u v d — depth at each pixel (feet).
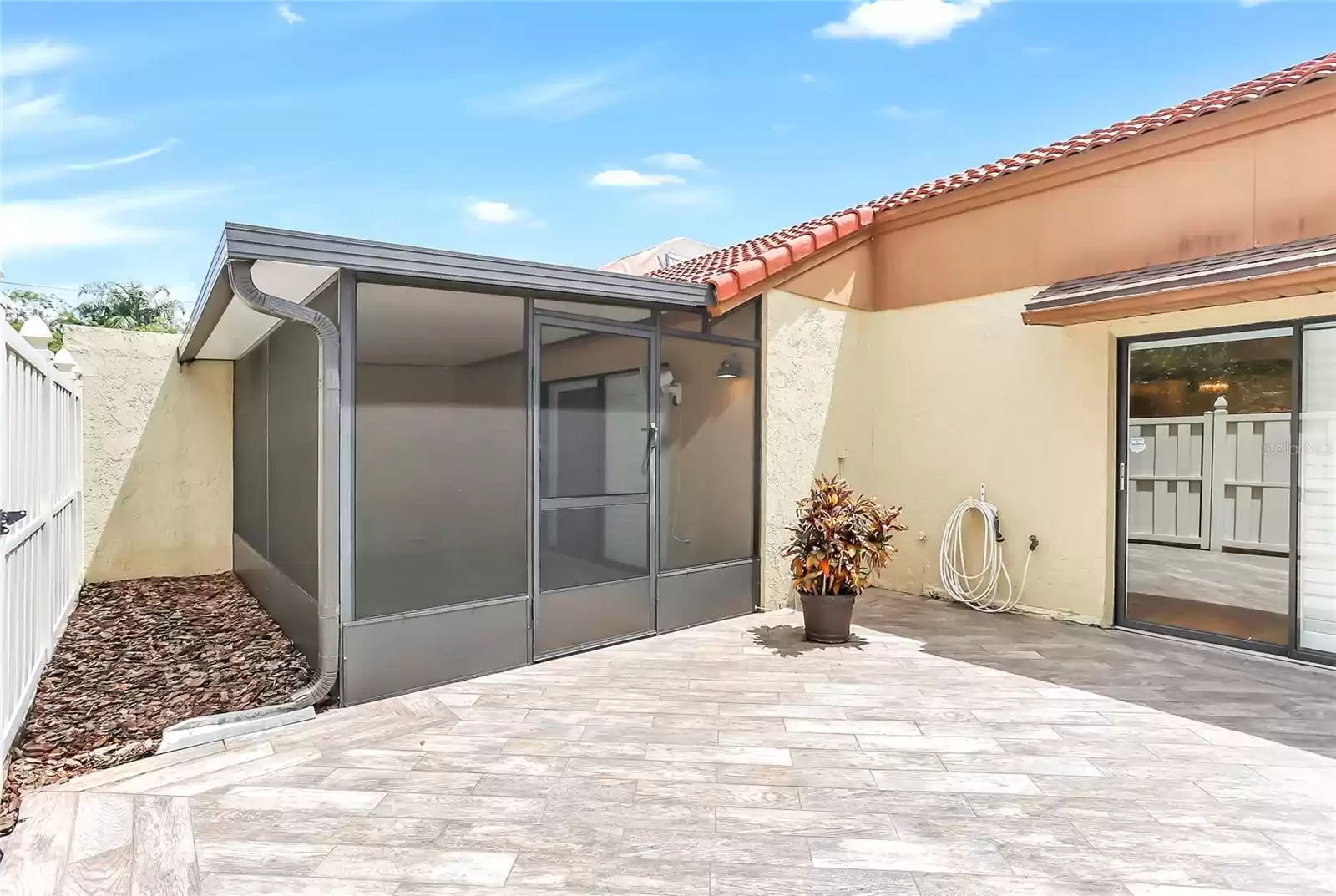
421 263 12.55
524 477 14.85
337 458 12.34
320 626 12.60
